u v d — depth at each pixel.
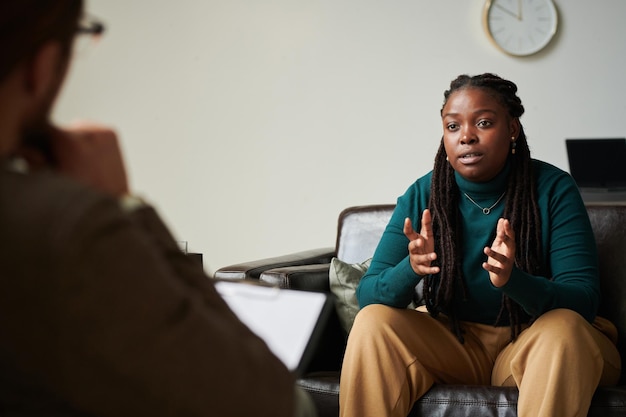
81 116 4.25
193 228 4.32
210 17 4.27
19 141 0.51
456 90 1.83
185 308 0.49
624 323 1.90
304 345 0.66
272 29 4.26
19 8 0.47
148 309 0.47
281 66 4.27
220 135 4.29
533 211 1.82
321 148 4.27
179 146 4.30
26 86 0.50
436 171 1.91
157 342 0.47
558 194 1.83
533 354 1.57
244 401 0.51
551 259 1.79
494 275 1.56
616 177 3.84
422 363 1.72
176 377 0.48
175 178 4.30
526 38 4.25
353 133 4.26
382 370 1.65
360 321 1.71
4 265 0.44
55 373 0.46
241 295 0.72
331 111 4.26
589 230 1.81
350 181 4.27
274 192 4.29
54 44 0.49
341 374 1.70
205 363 0.49
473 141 1.78
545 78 4.29
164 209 4.30
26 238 0.44
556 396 1.51
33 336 0.45
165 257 0.56
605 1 4.29
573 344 1.54
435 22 4.24
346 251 2.34
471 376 1.79
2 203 0.46
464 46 4.25
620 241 1.96
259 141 4.29
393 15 4.23
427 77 4.25
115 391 0.47
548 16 4.26
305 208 4.29
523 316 1.76
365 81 4.25
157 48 4.27
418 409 1.67
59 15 0.49
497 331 1.81
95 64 4.26
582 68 4.30
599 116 4.31
